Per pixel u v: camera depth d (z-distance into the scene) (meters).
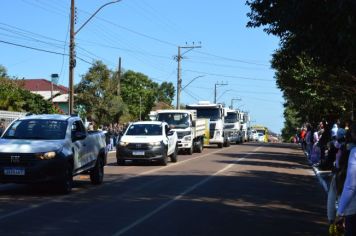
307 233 9.49
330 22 9.10
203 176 19.14
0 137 14.09
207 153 35.72
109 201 12.77
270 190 15.59
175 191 14.80
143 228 9.55
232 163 25.97
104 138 17.03
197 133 35.72
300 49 10.16
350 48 8.61
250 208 12.17
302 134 41.88
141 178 18.17
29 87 72.88
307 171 22.64
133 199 13.16
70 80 31.34
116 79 51.31
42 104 37.06
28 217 10.43
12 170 12.83
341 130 14.49
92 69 50.53
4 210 11.23
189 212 11.38
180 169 21.98
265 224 10.24
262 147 47.84
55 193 13.98
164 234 9.06
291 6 9.32
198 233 9.20
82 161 14.80
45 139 13.84
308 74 29.78
